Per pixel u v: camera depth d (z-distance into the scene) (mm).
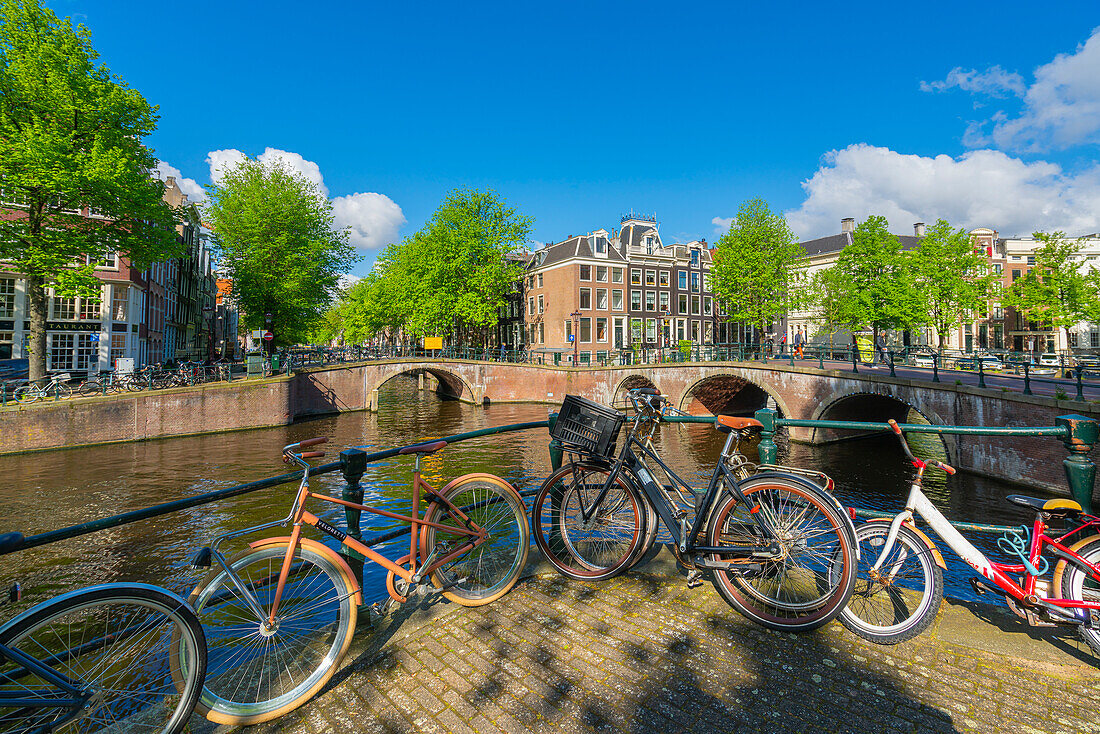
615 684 2283
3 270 21828
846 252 33031
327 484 15258
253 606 2211
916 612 2463
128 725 1832
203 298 50219
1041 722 1997
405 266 42875
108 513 12664
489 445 22531
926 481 15875
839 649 2479
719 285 36969
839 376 21734
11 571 9781
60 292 16922
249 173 30062
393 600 2713
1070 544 2396
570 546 3275
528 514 3209
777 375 24875
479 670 2398
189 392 21781
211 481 15367
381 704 2201
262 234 30094
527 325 45125
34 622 1647
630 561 3096
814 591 2684
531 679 2334
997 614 2717
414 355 38812
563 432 3199
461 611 2898
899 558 2562
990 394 15531
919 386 18219
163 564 10023
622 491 3191
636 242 43906
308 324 33156
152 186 18625
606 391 32438
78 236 17406
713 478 2812
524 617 2834
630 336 41562
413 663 2461
